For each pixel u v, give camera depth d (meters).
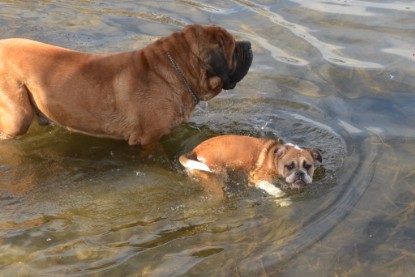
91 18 5.58
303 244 3.90
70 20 5.55
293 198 4.17
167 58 4.35
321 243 3.91
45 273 3.78
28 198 4.17
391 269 3.80
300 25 5.50
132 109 4.34
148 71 4.34
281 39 5.34
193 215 4.09
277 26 5.48
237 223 4.03
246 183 4.27
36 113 4.46
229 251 3.88
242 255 3.86
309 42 5.31
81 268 3.80
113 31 5.43
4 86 4.32
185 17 5.60
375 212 4.06
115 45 5.26
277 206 4.12
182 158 4.30
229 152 4.30
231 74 4.43
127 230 4.00
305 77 5.00
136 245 3.91
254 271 3.78
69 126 4.43
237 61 4.42
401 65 5.08
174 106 4.38
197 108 4.78
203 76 4.40
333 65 5.09
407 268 3.80
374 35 5.38
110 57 4.37
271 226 4.01
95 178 4.31
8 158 4.41
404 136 4.53
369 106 4.76
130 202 4.16
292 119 4.69
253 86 4.94
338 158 4.39
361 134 4.55
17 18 5.53
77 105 4.34
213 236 3.96
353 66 5.08
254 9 5.71
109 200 4.18
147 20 5.57
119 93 4.32
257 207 4.12
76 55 4.36
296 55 5.19
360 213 4.06
